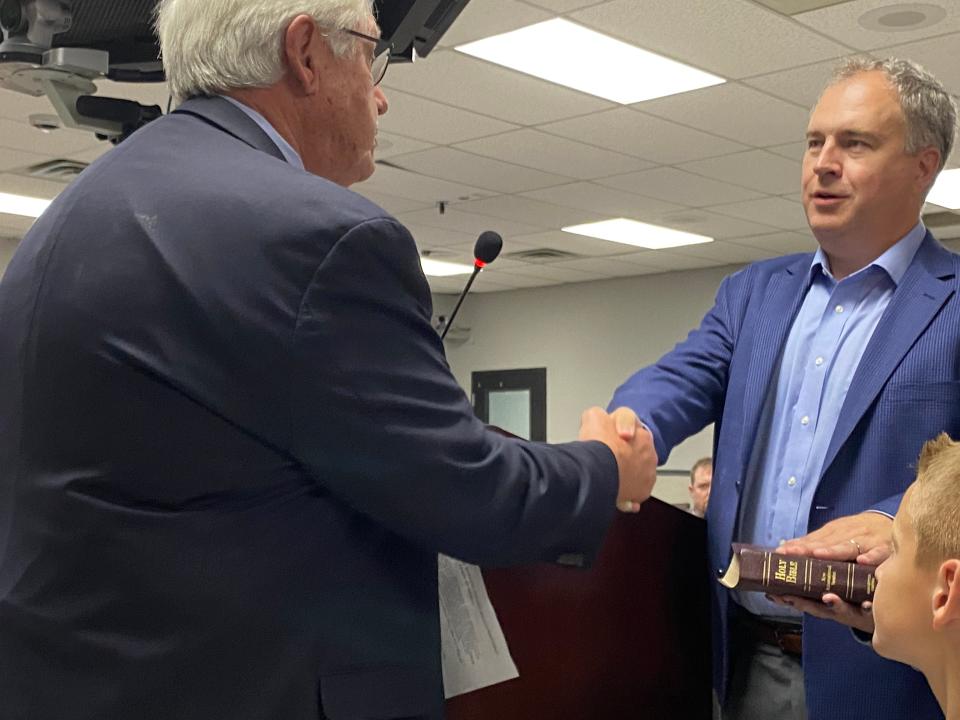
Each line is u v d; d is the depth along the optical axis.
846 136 1.32
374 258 0.89
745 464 1.39
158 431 0.88
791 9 3.42
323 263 0.87
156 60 1.44
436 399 0.91
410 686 0.95
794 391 1.39
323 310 0.87
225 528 0.89
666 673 1.38
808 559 1.13
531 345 9.90
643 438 1.12
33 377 0.92
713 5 3.40
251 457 0.89
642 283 9.19
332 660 0.91
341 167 1.11
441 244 7.73
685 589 1.40
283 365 0.87
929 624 0.99
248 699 0.88
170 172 0.95
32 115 4.58
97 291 0.91
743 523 1.40
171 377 0.88
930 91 1.32
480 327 10.30
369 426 0.88
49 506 0.90
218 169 0.94
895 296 1.33
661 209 6.50
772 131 4.77
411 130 4.83
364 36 1.05
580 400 9.52
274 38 1.01
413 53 1.55
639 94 4.29
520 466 0.95
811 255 1.48
